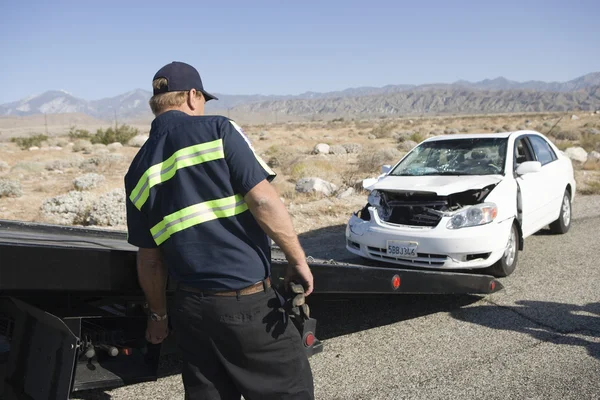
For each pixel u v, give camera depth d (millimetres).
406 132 52625
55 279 2352
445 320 5105
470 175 6773
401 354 4336
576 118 82812
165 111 2426
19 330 2672
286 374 2365
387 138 51438
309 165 19000
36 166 23328
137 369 2826
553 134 42969
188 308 2295
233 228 2248
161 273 2443
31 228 4359
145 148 2359
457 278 4965
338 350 4434
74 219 11562
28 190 16750
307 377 2455
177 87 2422
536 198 7324
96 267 2494
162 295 2512
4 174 21219
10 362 2656
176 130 2289
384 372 4008
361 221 6691
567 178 8484
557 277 6434
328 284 3695
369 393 3686
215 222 2230
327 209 11328
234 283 2232
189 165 2227
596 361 4148
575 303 5516
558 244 8062
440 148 7582
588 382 3801
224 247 2232
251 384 2312
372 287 4082
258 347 2283
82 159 26031
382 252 6371
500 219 6145
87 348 2688
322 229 9766
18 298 2654
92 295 2961
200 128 2254
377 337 4703
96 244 3148
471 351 4375
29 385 2469
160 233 2297
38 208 13109
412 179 6828
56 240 3084
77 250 2420
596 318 5082
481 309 5398
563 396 3604
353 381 3867
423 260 6074
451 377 3910
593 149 29703
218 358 2307
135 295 3129
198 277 2256
